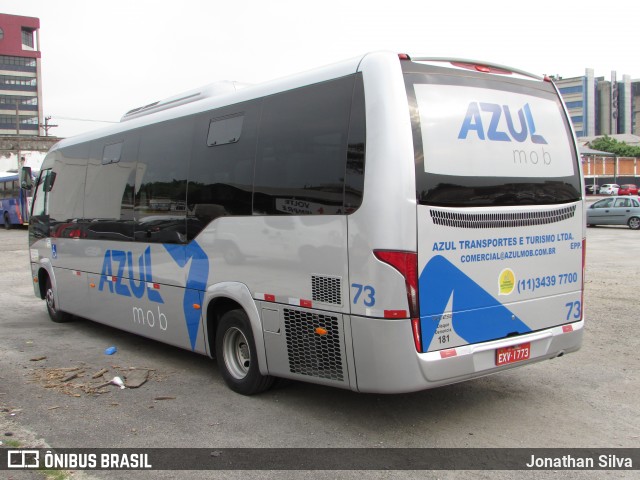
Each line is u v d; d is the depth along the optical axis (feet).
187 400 18.28
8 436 15.56
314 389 19.07
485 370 14.98
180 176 20.67
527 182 15.97
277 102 16.99
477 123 15.16
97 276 26.25
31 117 465.88
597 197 190.49
